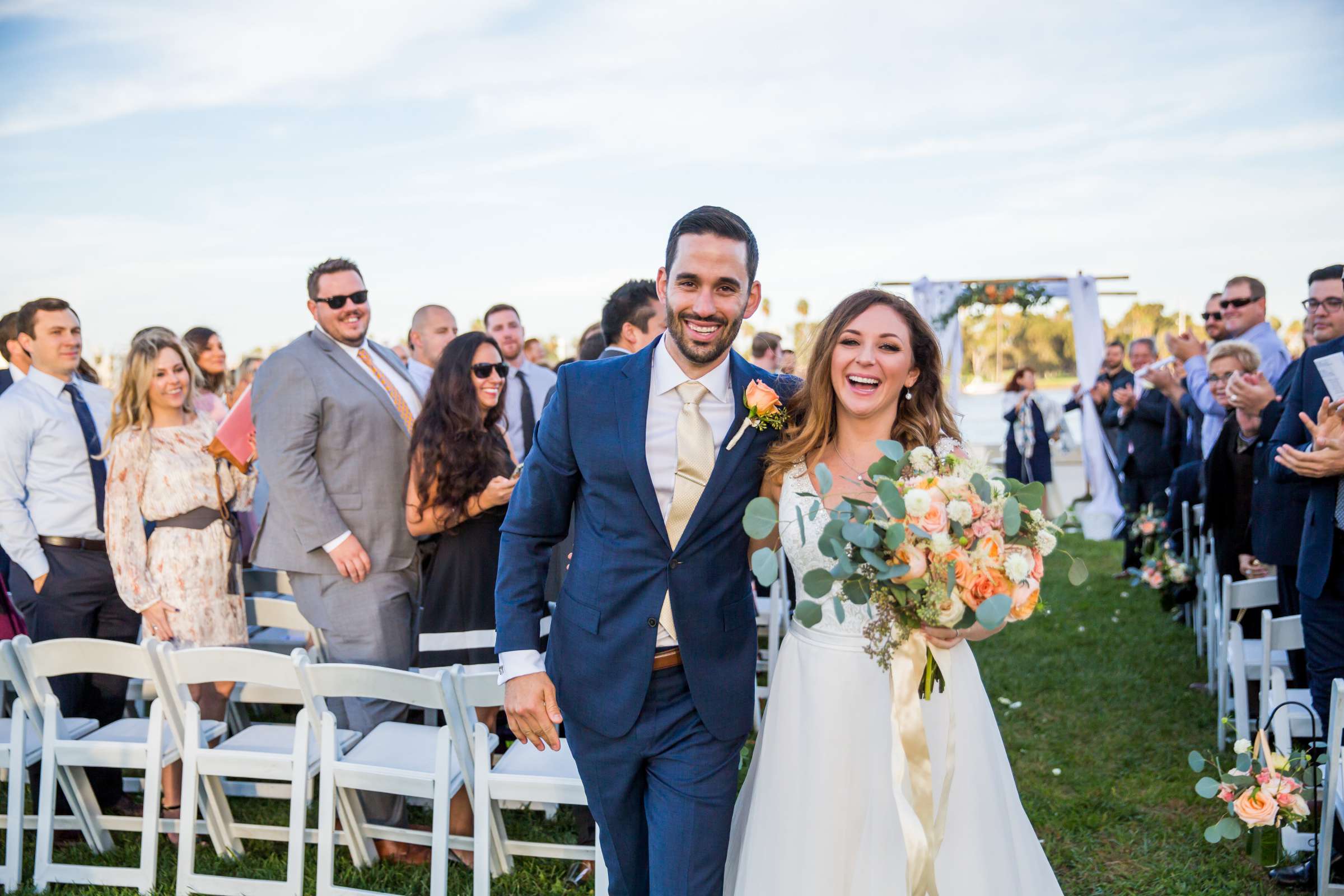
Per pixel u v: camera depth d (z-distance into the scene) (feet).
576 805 10.42
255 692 12.57
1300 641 10.87
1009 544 6.23
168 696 9.76
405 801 10.83
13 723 9.86
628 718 6.86
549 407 7.23
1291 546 11.65
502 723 12.76
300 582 11.11
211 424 12.23
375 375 11.49
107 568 11.94
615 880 7.44
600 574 6.91
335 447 10.96
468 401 10.60
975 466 6.48
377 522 11.12
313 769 9.78
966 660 7.30
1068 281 38.06
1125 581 25.16
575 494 7.30
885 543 6.07
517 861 10.62
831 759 7.00
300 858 9.37
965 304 38.86
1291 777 8.40
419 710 13.20
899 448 6.34
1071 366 102.89
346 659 11.05
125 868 9.96
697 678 6.79
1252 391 11.96
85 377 15.19
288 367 10.82
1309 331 14.25
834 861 6.95
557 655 7.14
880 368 6.99
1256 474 12.25
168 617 11.39
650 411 6.93
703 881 6.70
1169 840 11.00
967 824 6.97
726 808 6.88
